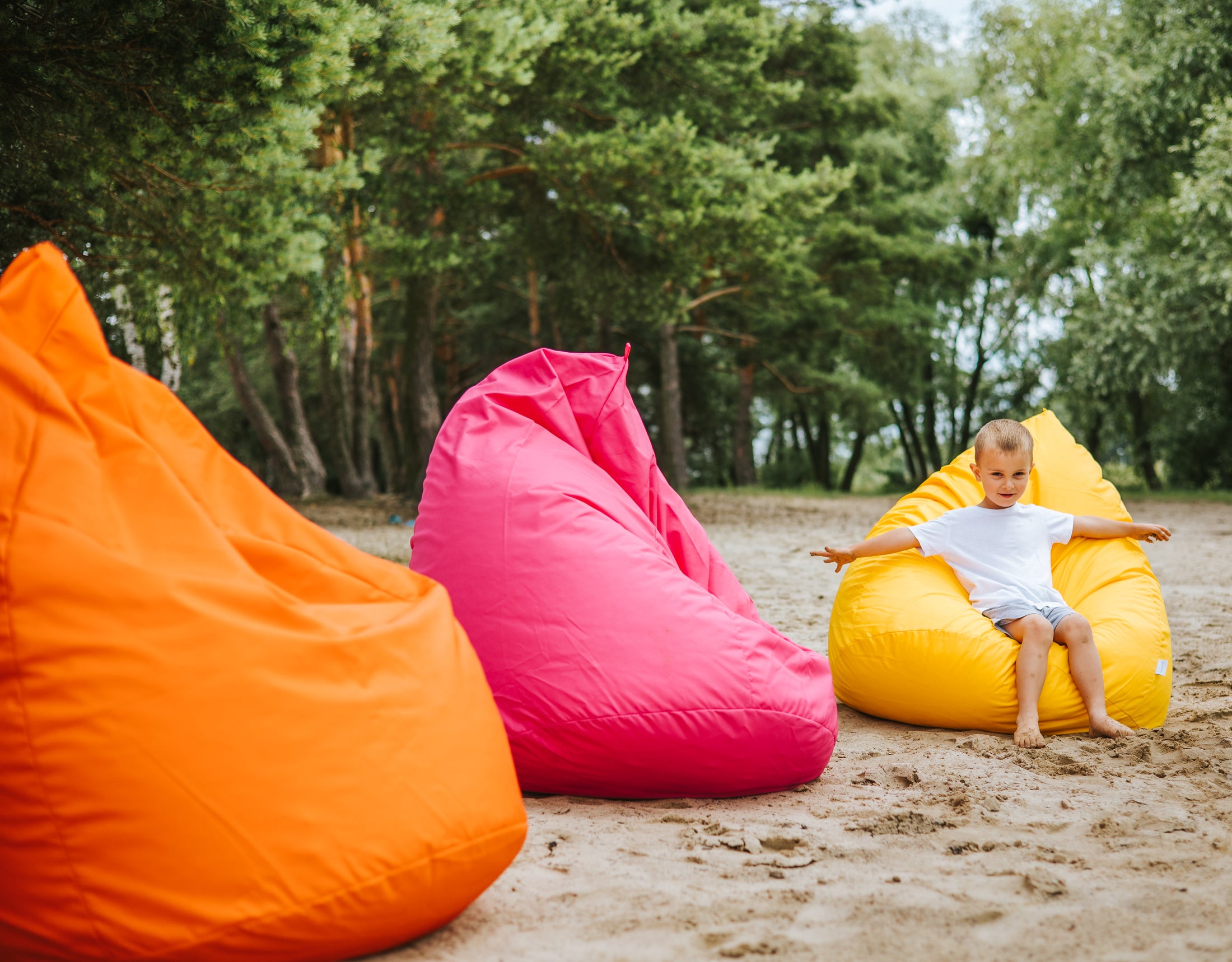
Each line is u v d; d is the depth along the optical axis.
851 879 2.48
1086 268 21.80
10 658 1.89
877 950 2.08
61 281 2.19
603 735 2.98
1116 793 3.15
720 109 18.33
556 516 3.20
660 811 3.05
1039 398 31.42
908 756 3.68
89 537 1.97
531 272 23.22
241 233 10.34
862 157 25.41
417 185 16.64
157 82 7.91
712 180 15.84
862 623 4.29
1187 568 9.14
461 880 2.14
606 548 3.17
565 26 14.44
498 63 13.18
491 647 3.08
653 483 3.83
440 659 2.26
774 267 20.02
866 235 24.28
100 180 8.62
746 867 2.56
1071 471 4.86
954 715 4.02
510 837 2.24
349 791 1.99
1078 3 23.75
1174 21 18.52
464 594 3.16
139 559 2.01
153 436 2.24
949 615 4.10
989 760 3.57
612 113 16.39
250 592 2.05
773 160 22.19
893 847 2.71
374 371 29.47
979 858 2.62
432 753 2.12
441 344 28.16
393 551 10.77
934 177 28.73
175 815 1.88
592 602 3.06
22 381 2.07
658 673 3.00
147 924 1.87
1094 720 3.82
